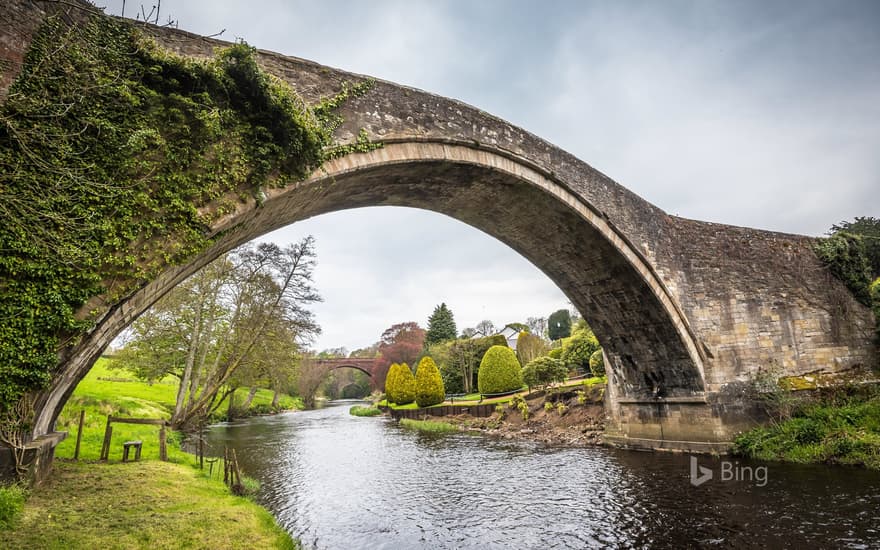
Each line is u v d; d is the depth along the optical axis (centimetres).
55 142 645
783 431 1364
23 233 611
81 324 637
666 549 759
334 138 921
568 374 2850
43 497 725
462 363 4472
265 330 2267
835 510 880
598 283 1577
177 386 3591
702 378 1477
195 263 823
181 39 796
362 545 816
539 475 1334
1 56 634
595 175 1380
